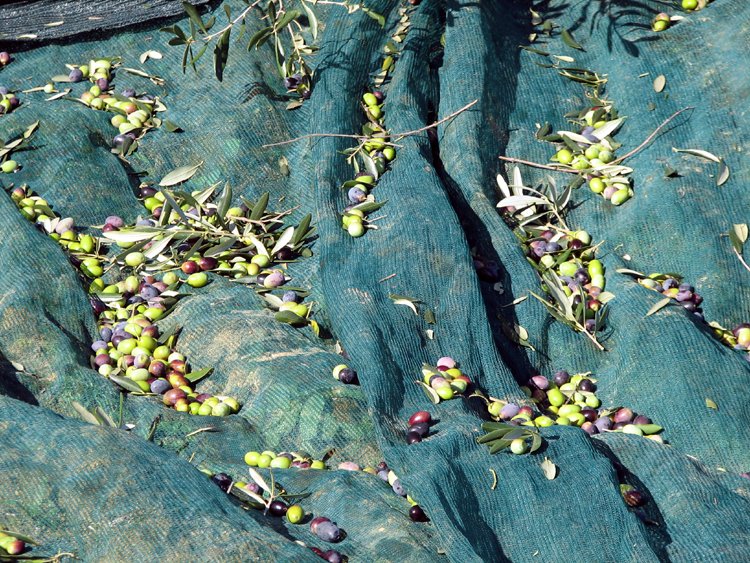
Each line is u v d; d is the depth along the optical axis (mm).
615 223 2006
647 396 1799
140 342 1836
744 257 1938
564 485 1633
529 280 1900
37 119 2084
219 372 1830
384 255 1894
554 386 1845
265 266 1960
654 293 1870
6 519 1562
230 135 2088
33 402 1743
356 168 2021
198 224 1960
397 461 1661
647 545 1582
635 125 2082
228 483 1654
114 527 1543
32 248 1881
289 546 1535
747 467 1730
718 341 1826
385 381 1747
